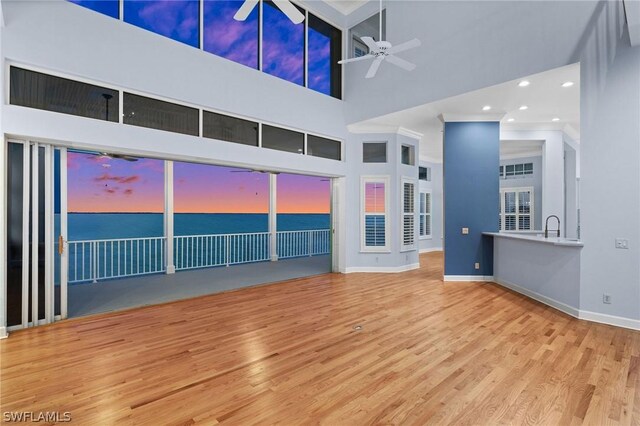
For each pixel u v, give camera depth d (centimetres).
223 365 271
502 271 570
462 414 204
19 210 348
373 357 285
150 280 595
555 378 248
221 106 492
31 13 338
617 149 362
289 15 325
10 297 344
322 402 217
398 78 581
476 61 472
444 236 613
